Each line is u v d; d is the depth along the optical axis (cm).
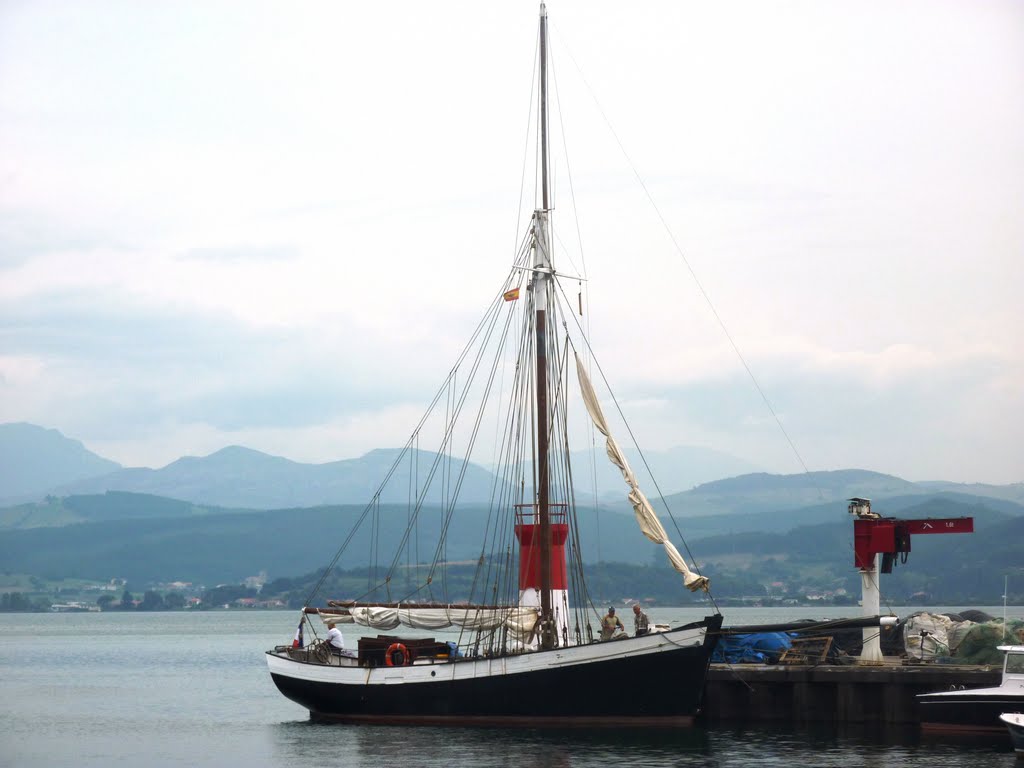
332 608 6619
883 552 5803
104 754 5616
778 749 5119
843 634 6450
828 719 5803
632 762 4844
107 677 11475
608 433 6212
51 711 7762
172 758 5447
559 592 6066
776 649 6394
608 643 5528
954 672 5525
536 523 6159
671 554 5822
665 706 5512
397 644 6100
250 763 5212
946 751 5044
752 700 5916
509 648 6212
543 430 6194
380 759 5044
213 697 8919
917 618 6981
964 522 5666
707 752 5056
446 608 6381
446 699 5872
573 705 5609
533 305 6334
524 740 5416
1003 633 6091
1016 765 4716
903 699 5625
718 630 5459
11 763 5384
